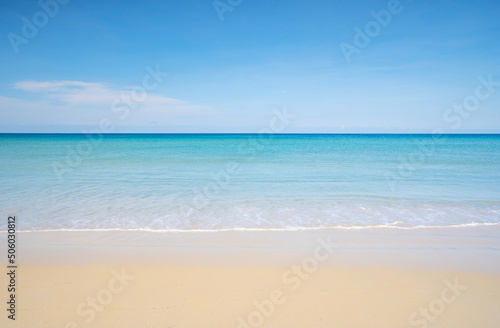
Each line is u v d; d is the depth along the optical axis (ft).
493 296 14.94
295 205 31.99
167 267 17.87
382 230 24.80
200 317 13.20
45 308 13.70
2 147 108.99
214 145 134.92
